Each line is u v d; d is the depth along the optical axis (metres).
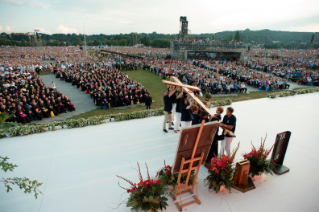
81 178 4.72
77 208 3.83
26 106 12.21
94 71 26.08
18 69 28.77
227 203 3.89
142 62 38.09
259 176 4.65
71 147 6.20
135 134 7.13
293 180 4.64
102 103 15.01
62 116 13.35
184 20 55.03
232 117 4.92
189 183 4.11
